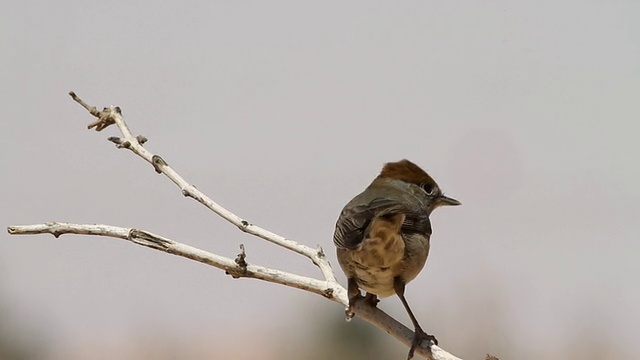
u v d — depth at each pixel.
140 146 13.71
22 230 12.42
